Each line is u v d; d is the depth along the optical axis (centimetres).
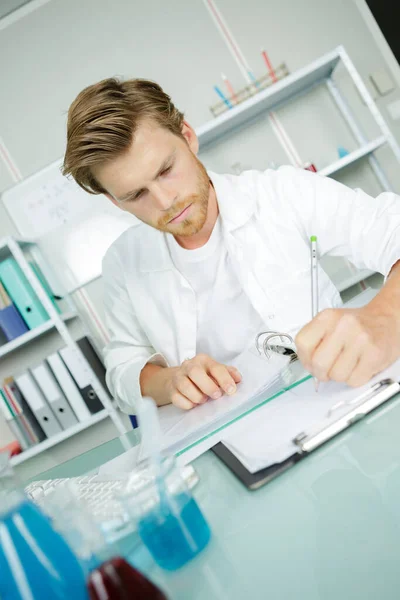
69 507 39
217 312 118
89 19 212
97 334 222
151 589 29
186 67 210
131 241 129
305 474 45
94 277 217
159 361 109
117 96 85
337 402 55
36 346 223
